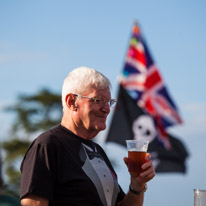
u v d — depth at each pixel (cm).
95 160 561
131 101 1966
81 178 528
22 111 4034
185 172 1955
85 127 567
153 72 2019
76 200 520
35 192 496
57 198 520
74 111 569
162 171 2005
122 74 2002
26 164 519
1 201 505
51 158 521
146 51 2042
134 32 2034
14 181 3231
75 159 540
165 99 2019
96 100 564
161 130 1978
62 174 525
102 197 543
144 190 581
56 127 570
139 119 1981
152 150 2016
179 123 2011
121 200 597
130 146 541
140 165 535
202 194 530
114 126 1956
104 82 573
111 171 594
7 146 3794
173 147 2009
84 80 569
